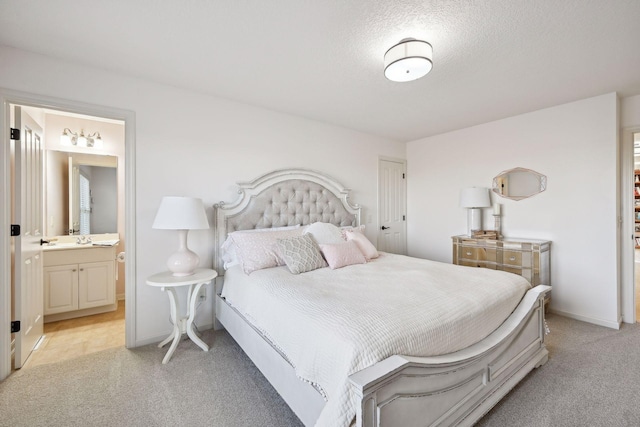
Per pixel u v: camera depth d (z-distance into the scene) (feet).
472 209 12.37
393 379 3.64
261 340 6.14
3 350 6.54
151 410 5.53
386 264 8.75
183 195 8.87
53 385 6.30
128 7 5.26
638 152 20.03
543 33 5.99
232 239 8.83
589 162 9.75
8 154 6.63
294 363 4.79
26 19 5.59
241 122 9.96
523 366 6.35
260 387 6.27
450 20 5.59
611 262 9.36
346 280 6.90
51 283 9.97
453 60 7.09
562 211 10.37
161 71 7.75
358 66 7.46
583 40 6.23
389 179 14.78
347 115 11.27
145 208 8.27
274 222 10.31
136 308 8.13
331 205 11.94
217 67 7.52
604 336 8.68
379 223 14.29
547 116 10.62
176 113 8.75
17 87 6.61
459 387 4.76
